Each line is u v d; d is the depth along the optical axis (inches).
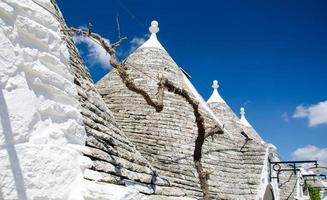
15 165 170.4
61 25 252.4
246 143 530.6
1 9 178.1
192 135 438.3
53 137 194.9
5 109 172.2
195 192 366.9
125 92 468.4
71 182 197.0
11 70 178.9
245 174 482.3
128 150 280.2
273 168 552.1
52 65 207.2
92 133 234.8
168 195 293.1
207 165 442.0
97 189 199.0
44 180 182.2
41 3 212.1
